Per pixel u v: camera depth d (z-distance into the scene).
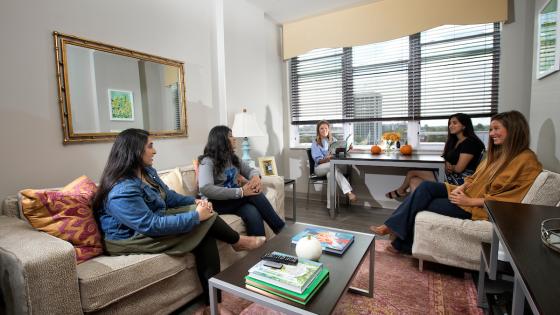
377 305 1.63
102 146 2.16
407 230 2.08
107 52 2.16
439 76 3.44
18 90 1.72
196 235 1.60
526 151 1.68
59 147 1.92
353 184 3.93
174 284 1.57
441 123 3.53
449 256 1.80
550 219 0.93
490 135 1.83
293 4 3.61
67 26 1.94
